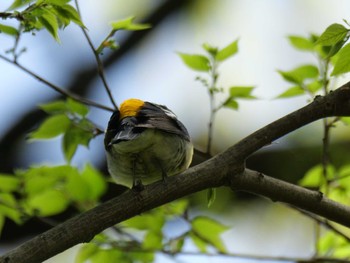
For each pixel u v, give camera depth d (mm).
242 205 16562
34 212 11164
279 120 8320
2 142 16375
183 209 11297
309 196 8641
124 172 9719
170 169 9672
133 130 8953
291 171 16047
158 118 9312
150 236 11125
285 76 10602
